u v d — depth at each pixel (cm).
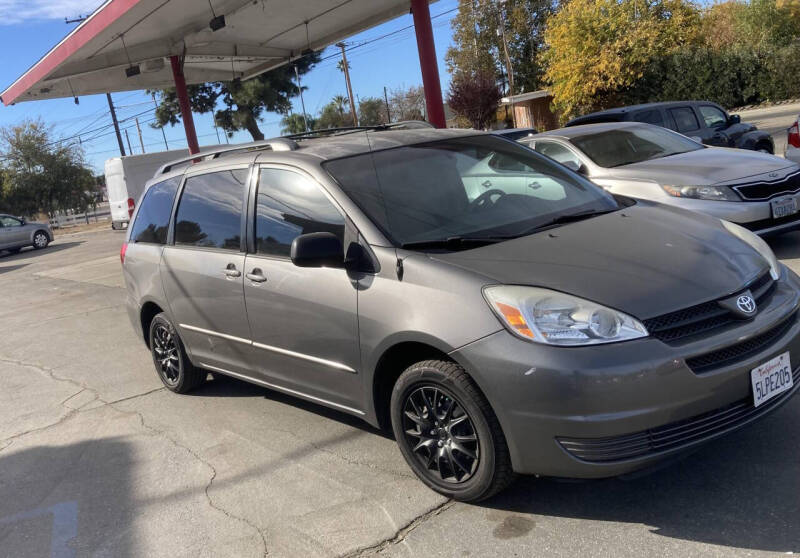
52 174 4294
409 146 403
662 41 2767
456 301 290
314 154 392
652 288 278
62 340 814
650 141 751
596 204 381
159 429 469
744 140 1155
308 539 303
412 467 326
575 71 2869
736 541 256
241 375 447
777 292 309
